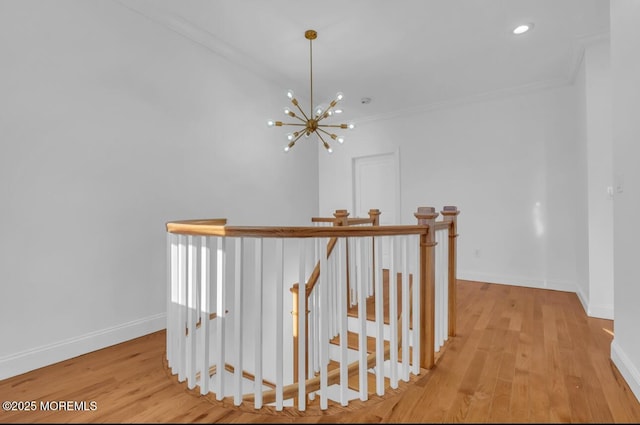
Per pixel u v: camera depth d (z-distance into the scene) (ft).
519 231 13.62
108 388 5.97
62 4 7.14
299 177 14.83
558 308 10.54
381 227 5.53
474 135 14.62
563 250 12.74
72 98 7.29
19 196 6.53
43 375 6.43
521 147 13.56
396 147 16.74
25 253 6.61
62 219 7.13
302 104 14.93
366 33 9.64
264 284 12.49
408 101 15.23
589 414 4.99
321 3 8.32
